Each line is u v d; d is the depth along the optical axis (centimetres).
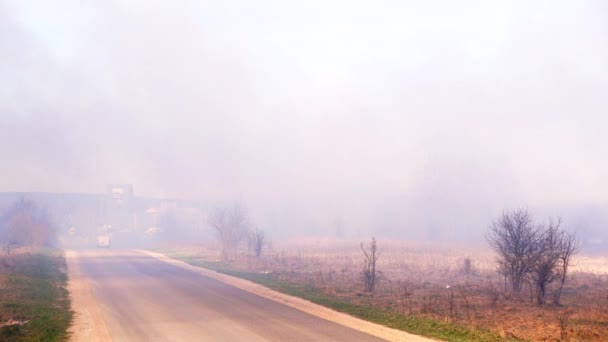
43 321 1666
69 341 1366
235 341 1318
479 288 2588
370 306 1941
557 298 2091
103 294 2369
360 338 1344
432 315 1734
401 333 1416
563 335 1388
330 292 2391
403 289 2520
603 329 1509
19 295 2217
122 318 1711
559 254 2191
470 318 1694
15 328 1498
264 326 1530
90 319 1706
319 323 1579
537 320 1669
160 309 1897
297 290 2453
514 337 1366
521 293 2370
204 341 1325
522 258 2370
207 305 1991
